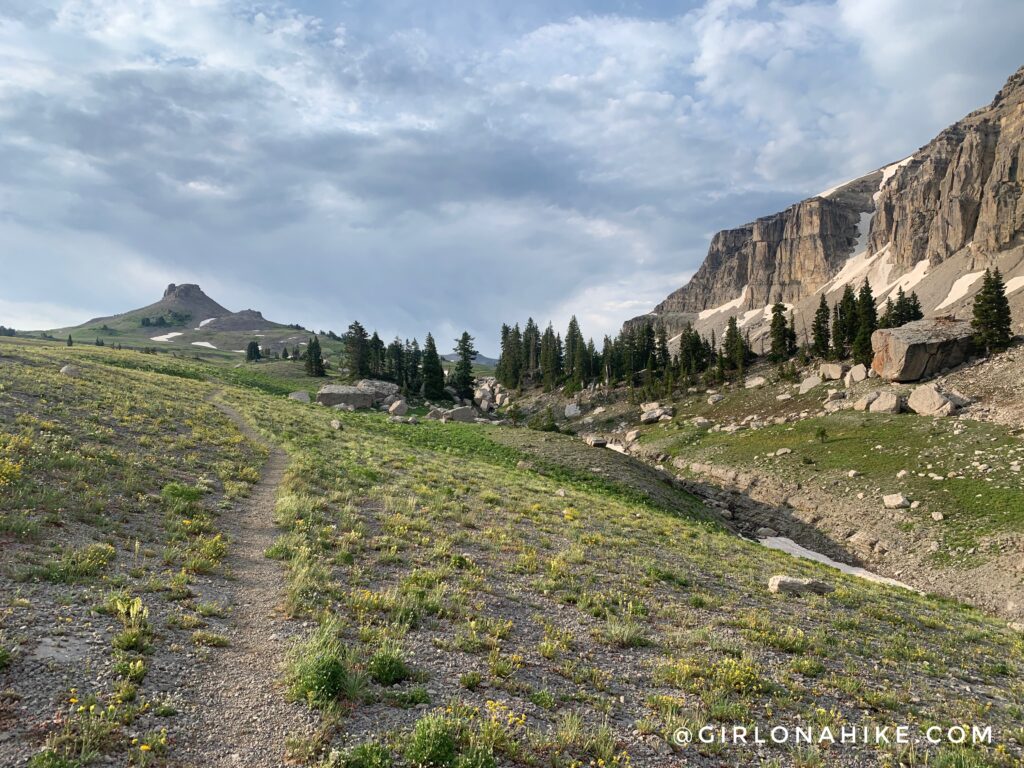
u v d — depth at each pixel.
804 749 9.62
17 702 7.13
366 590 14.04
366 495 25.52
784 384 104.50
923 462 59.19
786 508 61.38
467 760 7.30
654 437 100.62
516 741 8.28
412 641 11.58
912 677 14.20
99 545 12.89
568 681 11.06
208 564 13.59
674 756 8.82
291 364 158.50
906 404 75.19
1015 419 60.88
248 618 11.52
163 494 18.56
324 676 8.79
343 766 7.05
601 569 20.12
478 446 58.78
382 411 103.12
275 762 7.07
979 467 53.88
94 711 7.21
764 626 16.02
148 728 7.28
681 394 121.44
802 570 27.53
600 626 14.48
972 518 47.38
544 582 17.12
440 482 32.50
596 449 64.00
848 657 14.80
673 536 29.59
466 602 14.41
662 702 10.48
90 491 16.61
